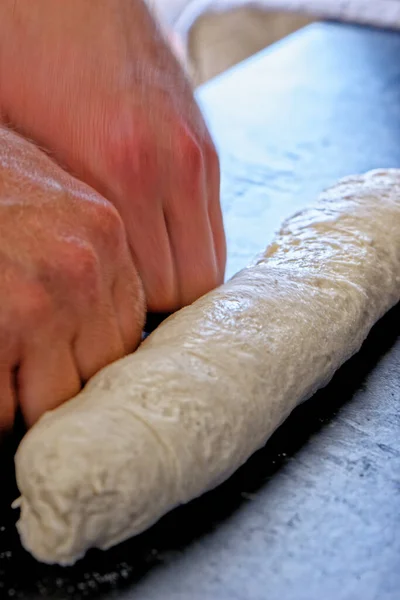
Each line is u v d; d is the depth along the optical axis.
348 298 0.53
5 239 0.45
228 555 0.45
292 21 1.49
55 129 0.54
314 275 0.54
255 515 0.47
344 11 1.12
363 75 0.96
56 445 0.44
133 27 0.56
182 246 0.54
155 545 0.46
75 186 0.49
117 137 0.52
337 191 0.62
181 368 0.47
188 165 0.53
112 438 0.44
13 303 0.45
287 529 0.46
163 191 0.53
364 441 0.50
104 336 0.48
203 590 0.44
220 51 1.46
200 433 0.46
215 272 0.56
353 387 0.53
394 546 0.46
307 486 0.48
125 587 0.44
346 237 0.57
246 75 0.98
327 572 0.45
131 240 0.53
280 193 0.73
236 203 0.72
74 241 0.47
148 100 0.54
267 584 0.44
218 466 0.46
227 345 0.49
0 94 0.55
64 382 0.47
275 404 0.49
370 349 0.56
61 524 0.43
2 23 0.55
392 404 0.52
